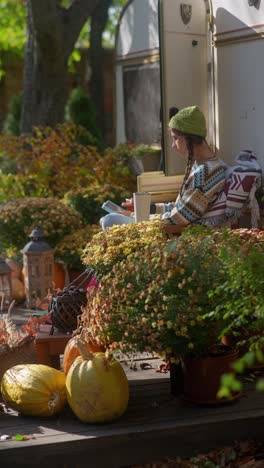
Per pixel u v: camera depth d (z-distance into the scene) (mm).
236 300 3205
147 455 3457
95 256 4012
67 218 6395
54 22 8000
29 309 5863
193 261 3414
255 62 5496
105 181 7785
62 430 3463
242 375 4035
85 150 7918
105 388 3465
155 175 6297
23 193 7891
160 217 5055
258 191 5344
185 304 3377
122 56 8562
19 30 14312
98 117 10688
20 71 14109
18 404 3611
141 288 3486
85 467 3385
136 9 8141
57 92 8477
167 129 6043
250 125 5617
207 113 6207
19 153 7934
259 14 5391
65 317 3965
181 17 6004
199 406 3676
